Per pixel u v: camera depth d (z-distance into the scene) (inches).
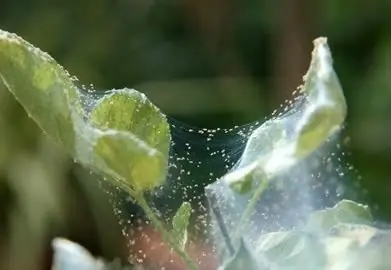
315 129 8.9
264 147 9.3
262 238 9.3
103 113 9.0
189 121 51.2
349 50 51.3
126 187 8.9
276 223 9.9
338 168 11.1
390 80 47.8
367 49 51.2
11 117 45.3
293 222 10.0
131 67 55.0
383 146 45.1
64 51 53.7
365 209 9.7
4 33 8.8
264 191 10.0
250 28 55.1
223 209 9.5
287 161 9.1
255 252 9.0
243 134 11.0
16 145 45.0
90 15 55.5
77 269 11.7
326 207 10.6
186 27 56.7
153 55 55.6
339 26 51.5
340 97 8.8
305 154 9.0
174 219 9.2
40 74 8.7
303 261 9.1
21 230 44.3
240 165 9.6
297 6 47.0
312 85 9.0
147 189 8.9
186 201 10.0
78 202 44.5
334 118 8.8
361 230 9.5
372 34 51.3
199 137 11.4
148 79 54.8
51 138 8.8
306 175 10.4
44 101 8.7
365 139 45.5
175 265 10.3
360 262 9.2
